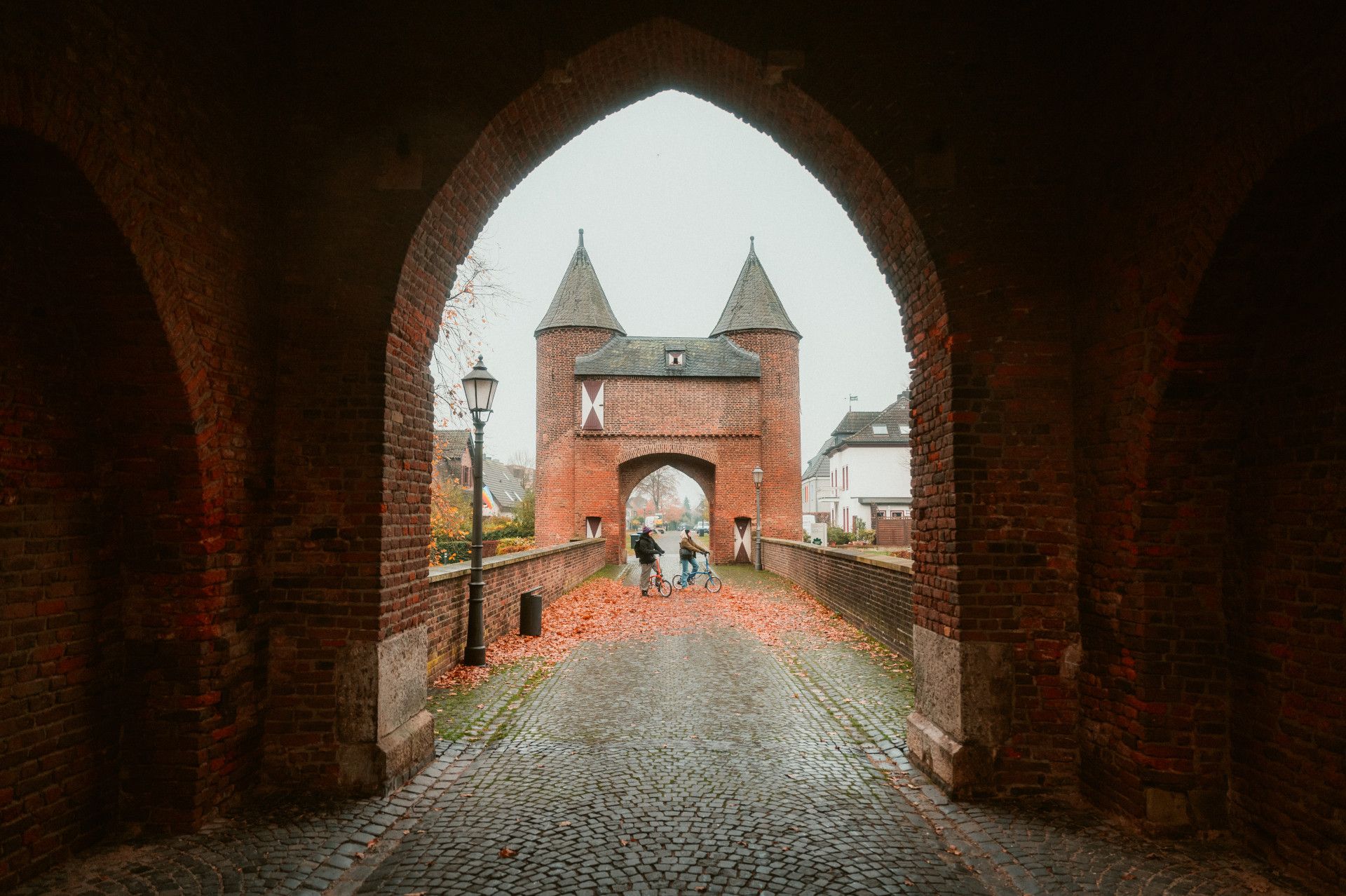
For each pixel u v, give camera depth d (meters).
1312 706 3.47
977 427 4.73
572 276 29.48
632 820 4.31
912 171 4.89
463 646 8.76
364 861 3.82
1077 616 4.64
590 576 21.45
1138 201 4.08
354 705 4.66
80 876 3.60
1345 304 3.32
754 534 27.81
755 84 5.40
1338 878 3.33
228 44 4.34
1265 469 3.77
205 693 4.12
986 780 4.61
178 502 4.07
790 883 3.58
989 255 4.81
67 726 3.75
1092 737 4.48
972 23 4.95
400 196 4.89
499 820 4.30
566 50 5.04
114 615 4.08
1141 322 4.04
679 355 28.45
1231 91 3.38
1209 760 4.02
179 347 3.86
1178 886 3.52
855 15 5.01
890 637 9.47
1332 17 2.81
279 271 4.86
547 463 28.28
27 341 3.53
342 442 4.76
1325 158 3.06
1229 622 3.99
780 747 5.61
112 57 3.39
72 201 3.33
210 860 3.78
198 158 4.05
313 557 4.72
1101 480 4.41
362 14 5.00
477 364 8.84
